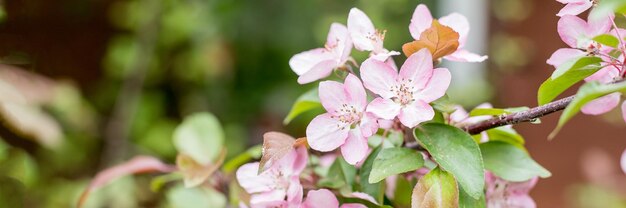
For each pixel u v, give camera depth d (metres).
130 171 0.73
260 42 1.78
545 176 0.60
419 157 0.57
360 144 0.57
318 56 0.64
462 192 0.58
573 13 0.57
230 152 1.64
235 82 1.83
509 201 0.64
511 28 1.91
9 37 1.27
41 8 1.38
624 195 1.87
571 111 0.50
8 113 0.94
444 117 0.62
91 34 1.55
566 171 1.92
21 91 1.01
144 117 1.58
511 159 0.61
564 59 0.58
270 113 1.85
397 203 0.65
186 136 0.77
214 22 1.67
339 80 0.67
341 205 0.60
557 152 1.92
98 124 1.56
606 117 1.86
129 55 1.52
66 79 1.49
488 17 1.90
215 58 1.70
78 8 1.50
